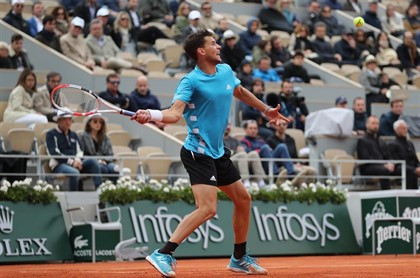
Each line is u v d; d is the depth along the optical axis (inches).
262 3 2283.5
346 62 2087.8
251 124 1464.1
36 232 1200.2
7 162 1226.0
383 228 1323.8
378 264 1002.7
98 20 1768.0
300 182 1430.9
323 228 1380.4
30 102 1424.7
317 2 2240.4
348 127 1533.0
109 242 1204.5
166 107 1665.8
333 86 1872.5
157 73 1758.1
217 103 700.7
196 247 1274.6
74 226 1219.2
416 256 1259.8
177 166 1412.4
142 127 1513.3
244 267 765.9
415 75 2185.0
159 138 1492.4
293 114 1678.2
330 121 1524.4
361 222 1395.2
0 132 1374.3
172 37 1966.0
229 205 1314.0
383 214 1358.3
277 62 1921.8
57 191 1235.9
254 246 1318.9
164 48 1897.1
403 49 2197.3
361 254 1397.6
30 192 1199.6
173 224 1269.7
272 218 1344.7
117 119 1525.6
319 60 2048.5
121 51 1845.5
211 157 700.7
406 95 1932.8
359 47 2146.9
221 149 714.2
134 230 1242.6
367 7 2498.8
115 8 1993.1
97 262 1187.9
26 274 832.3
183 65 1857.8
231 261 772.6
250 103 757.9
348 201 1409.9
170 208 1274.6
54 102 721.6
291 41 2114.9
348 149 1544.0
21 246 1186.6
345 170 1499.8
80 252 1211.2
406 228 1299.2
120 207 1242.6
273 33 2119.8
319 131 1529.3
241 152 1379.2
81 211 1234.6
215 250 1288.1
